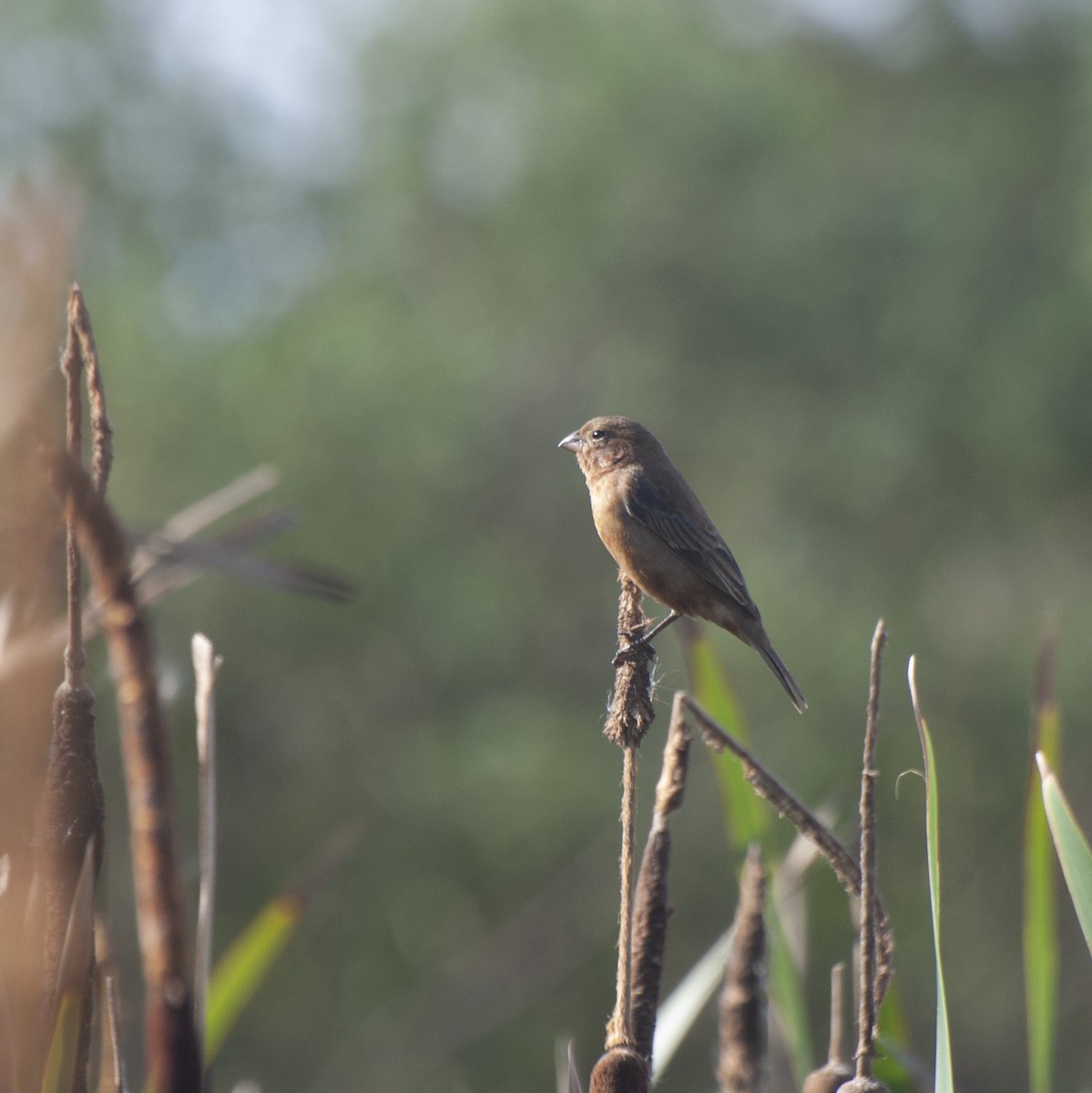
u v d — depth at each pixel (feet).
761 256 80.84
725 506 84.23
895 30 90.02
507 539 77.71
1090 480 74.23
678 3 86.43
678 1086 60.03
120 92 86.12
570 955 67.00
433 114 85.35
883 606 75.20
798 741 71.26
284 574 6.57
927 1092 10.97
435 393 73.56
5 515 6.45
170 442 69.62
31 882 7.00
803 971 12.50
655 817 10.00
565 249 83.46
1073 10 86.28
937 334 76.38
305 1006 67.26
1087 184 75.46
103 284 74.08
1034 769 11.24
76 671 7.30
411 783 68.95
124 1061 8.63
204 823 8.68
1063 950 64.49
